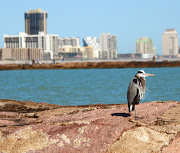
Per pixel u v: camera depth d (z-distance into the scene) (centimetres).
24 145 1258
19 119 1650
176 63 15762
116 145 1172
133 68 15900
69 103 3312
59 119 1522
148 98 3494
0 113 1917
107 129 1244
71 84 6159
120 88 4984
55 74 11112
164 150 1133
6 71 14412
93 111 1559
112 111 1515
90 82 6681
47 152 1210
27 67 15762
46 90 4856
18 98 3825
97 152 1168
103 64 16000
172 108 1515
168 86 5119
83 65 16025
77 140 1233
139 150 1135
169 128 1232
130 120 1291
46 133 1299
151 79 7200
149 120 1327
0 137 1325
